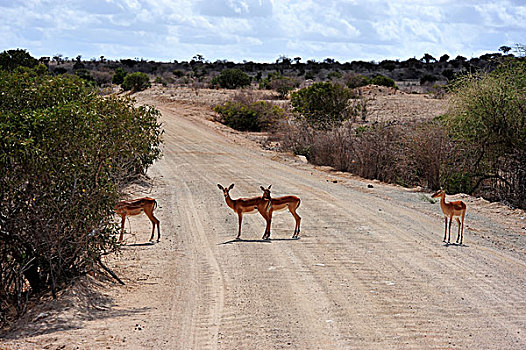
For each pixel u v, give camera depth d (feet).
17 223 30.32
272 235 48.39
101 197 32.96
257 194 69.15
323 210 59.77
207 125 178.81
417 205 64.69
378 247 44.11
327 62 574.15
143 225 52.44
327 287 33.78
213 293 32.76
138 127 60.70
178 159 107.04
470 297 32.14
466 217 57.88
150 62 594.65
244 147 132.98
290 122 146.30
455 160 79.51
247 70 535.19
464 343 25.31
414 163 83.87
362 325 27.50
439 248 44.04
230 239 47.06
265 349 24.48
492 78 75.72
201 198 66.49
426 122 91.71
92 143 31.81
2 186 29.17
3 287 30.81
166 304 30.73
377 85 276.41
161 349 24.25
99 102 44.50
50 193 30.58
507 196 71.41
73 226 31.14
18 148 28.63
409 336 26.05
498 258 41.37
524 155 72.38
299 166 102.12
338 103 158.51
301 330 26.78
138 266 38.73
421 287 33.94
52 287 30.22
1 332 26.78
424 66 531.91
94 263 35.04
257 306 30.32
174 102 239.30
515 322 28.25
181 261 40.09
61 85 34.19
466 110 76.48
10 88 31.71
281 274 36.58
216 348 24.54
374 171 90.58
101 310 29.68
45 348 23.75
